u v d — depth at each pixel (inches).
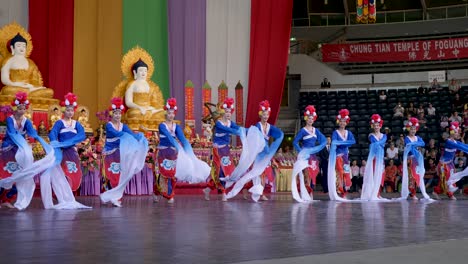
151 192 454.0
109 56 513.7
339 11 900.6
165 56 539.5
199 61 547.5
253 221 203.9
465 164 585.0
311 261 111.8
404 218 220.7
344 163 374.3
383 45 817.5
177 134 337.4
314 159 359.3
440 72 854.5
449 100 783.1
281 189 498.9
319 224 192.7
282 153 519.8
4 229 175.5
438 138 700.7
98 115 461.1
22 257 118.3
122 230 172.6
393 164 586.2
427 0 868.0
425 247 133.8
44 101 445.7
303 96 828.0
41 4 495.8
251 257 118.3
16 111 287.7
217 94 551.5
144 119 480.1
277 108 551.8
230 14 558.9
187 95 518.0
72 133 295.6
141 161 308.7
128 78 492.7
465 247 134.0
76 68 502.0
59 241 144.9
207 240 147.3
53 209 277.1
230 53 557.6
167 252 125.8
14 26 462.0
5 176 286.5
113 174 310.3
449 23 841.5
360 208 282.7
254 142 348.8
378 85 864.9
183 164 332.2
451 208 287.1
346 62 862.5
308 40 903.7
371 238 152.3
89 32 509.7
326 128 767.7
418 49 810.2
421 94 799.1
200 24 549.3
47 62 496.7
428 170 589.3
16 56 452.1
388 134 719.7
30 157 282.0
